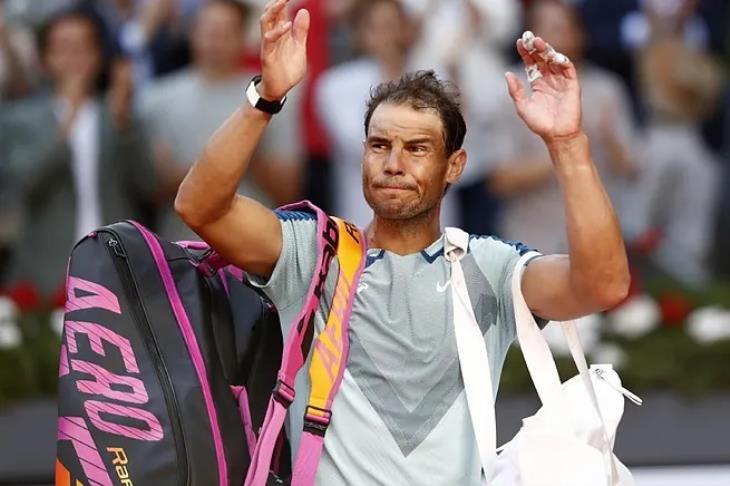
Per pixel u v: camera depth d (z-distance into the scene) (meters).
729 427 25.11
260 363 14.49
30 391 24.53
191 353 13.91
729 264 32.66
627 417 24.95
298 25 13.12
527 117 13.03
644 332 25.64
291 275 13.77
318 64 30.31
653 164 32.62
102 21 29.36
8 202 29.58
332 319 13.51
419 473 13.34
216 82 29.11
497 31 30.78
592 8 32.88
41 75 29.61
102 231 14.32
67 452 13.50
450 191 30.03
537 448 13.31
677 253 32.59
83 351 13.77
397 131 13.55
